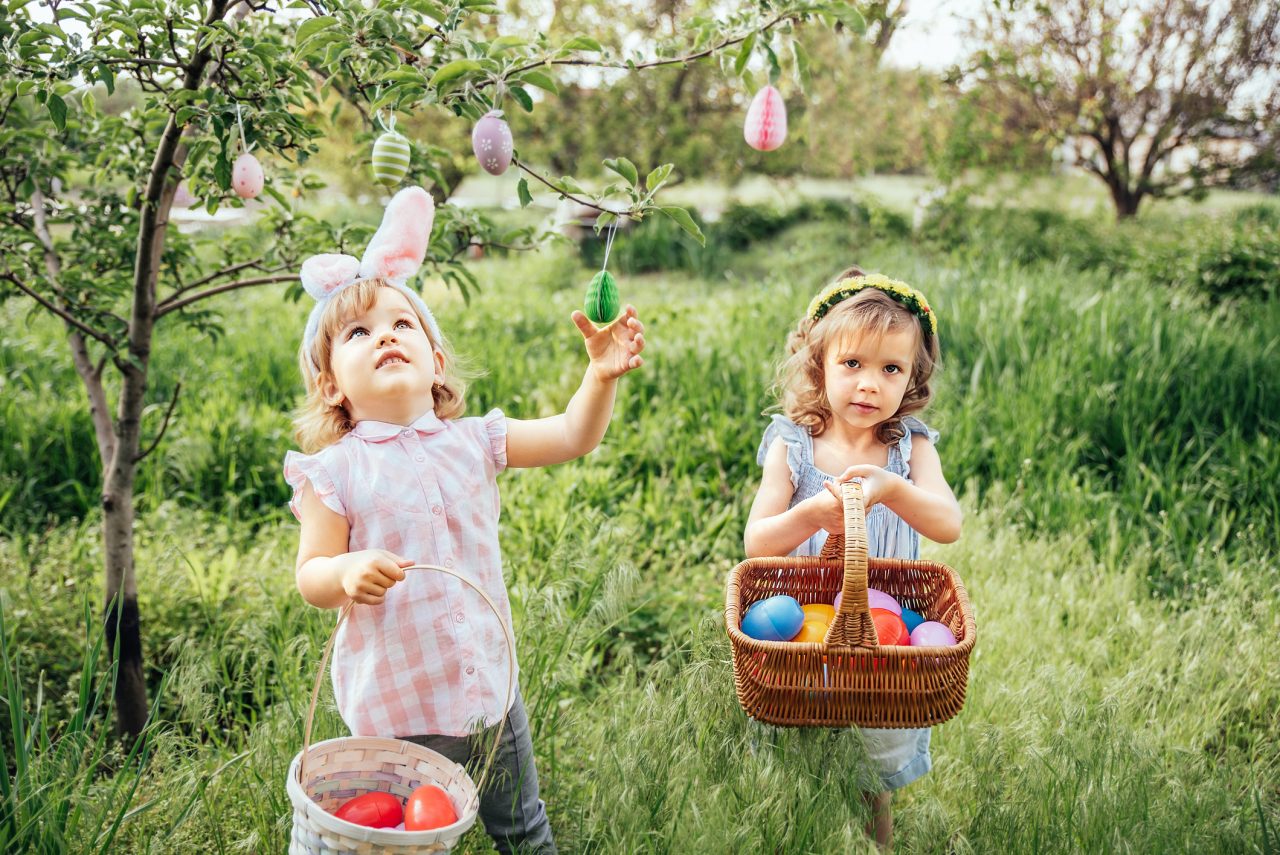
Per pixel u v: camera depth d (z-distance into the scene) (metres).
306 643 2.90
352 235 3.26
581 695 3.19
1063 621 3.69
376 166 2.30
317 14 2.52
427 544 2.21
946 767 2.76
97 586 3.80
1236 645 3.39
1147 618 3.61
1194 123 11.52
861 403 2.50
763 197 14.69
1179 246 8.92
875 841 2.60
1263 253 8.23
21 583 3.82
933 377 2.71
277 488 4.95
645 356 6.16
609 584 2.90
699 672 2.56
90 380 3.35
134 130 3.27
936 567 2.53
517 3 11.45
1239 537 4.17
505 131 2.20
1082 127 11.38
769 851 2.27
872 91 10.94
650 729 2.52
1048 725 2.72
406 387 2.24
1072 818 2.42
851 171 12.55
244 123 2.55
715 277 11.22
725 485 4.85
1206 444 5.01
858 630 2.14
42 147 3.28
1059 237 10.20
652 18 11.90
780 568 2.52
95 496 4.80
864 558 2.08
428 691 2.21
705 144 12.06
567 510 4.23
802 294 7.28
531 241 3.33
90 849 2.25
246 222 8.56
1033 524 4.41
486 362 6.32
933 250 10.18
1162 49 11.11
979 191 10.95
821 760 2.45
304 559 2.17
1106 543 4.18
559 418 2.40
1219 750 3.08
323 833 1.87
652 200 2.33
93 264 3.50
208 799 2.56
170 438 5.11
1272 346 5.64
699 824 2.26
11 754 3.05
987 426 5.14
